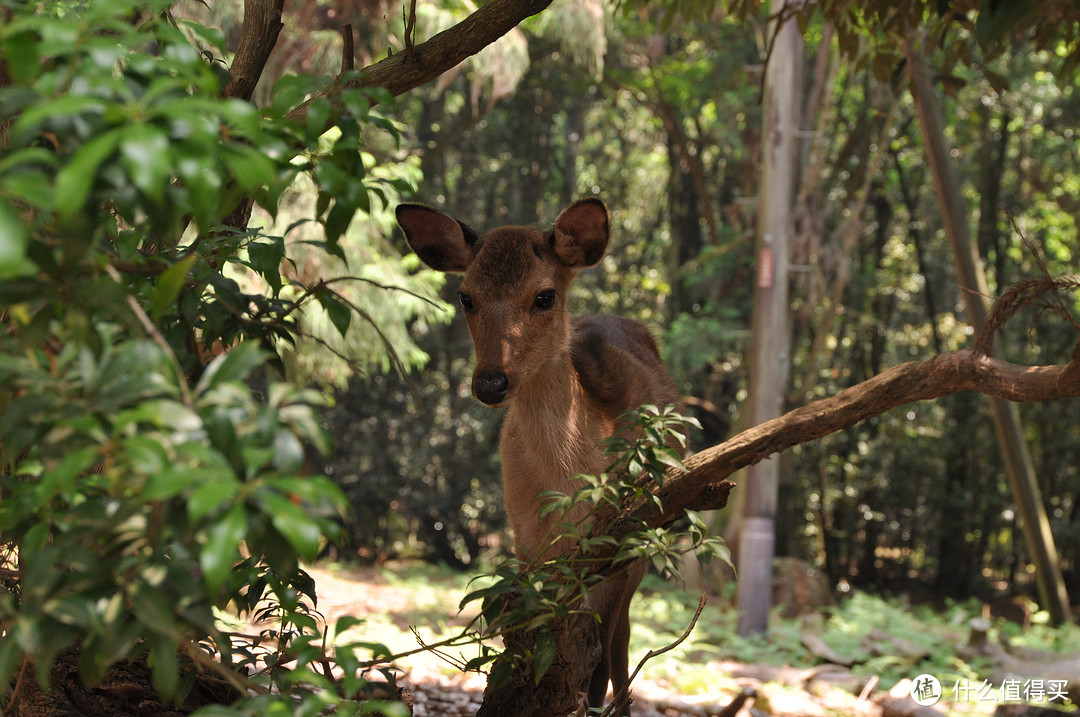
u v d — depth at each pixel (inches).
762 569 339.9
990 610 536.7
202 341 96.1
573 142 687.1
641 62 547.5
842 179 601.3
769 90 363.6
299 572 96.8
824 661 305.1
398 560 638.5
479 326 135.2
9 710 101.2
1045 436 598.5
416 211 145.3
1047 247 605.6
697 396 631.8
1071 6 138.0
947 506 625.3
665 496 114.3
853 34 173.5
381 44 379.6
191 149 51.7
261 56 116.0
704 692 245.1
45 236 60.9
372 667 86.9
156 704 102.2
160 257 84.7
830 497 642.8
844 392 114.5
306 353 303.9
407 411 619.2
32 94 54.5
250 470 51.6
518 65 413.7
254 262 87.6
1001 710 209.9
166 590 57.1
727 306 541.0
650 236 695.7
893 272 651.5
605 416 148.0
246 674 103.5
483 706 109.1
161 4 61.7
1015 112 586.9
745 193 531.8
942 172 319.0
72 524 58.3
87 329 57.6
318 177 70.0
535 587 91.8
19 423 56.6
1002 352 378.3
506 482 144.1
